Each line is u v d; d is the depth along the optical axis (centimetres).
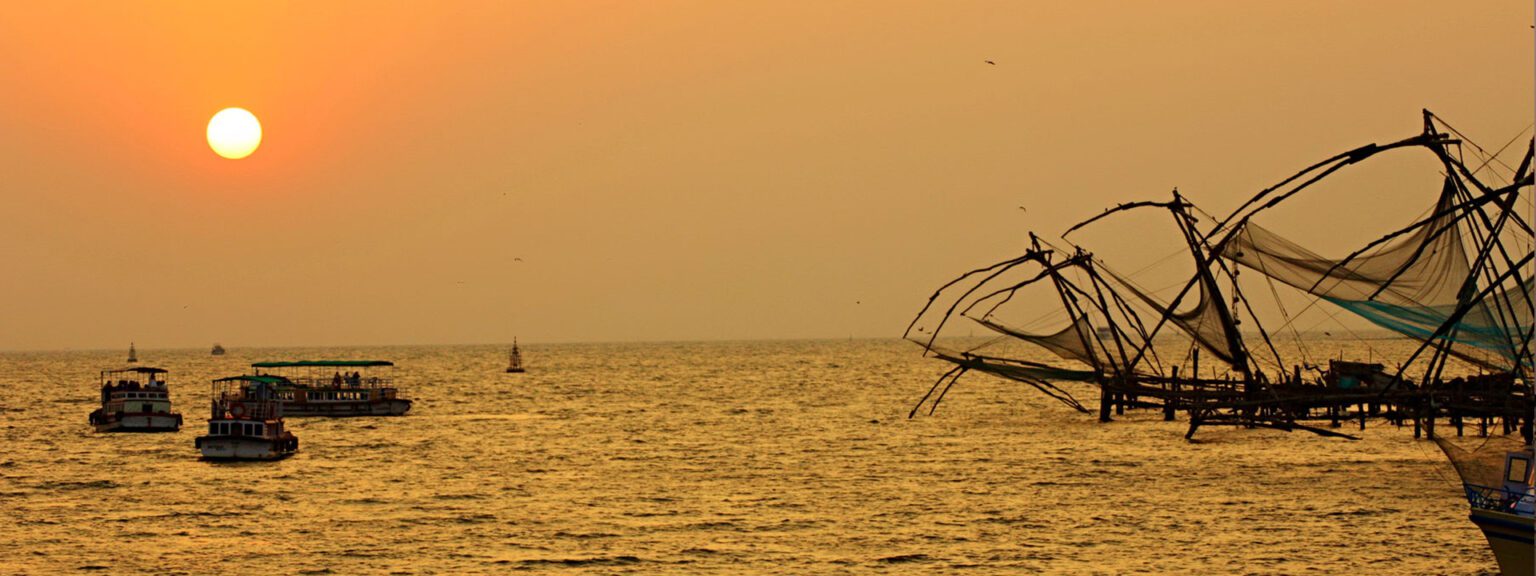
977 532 16838
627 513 18475
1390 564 14838
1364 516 17412
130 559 15825
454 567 15238
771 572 14850
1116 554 15500
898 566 15062
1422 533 16312
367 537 16950
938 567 14988
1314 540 16050
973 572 14738
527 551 16025
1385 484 19912
